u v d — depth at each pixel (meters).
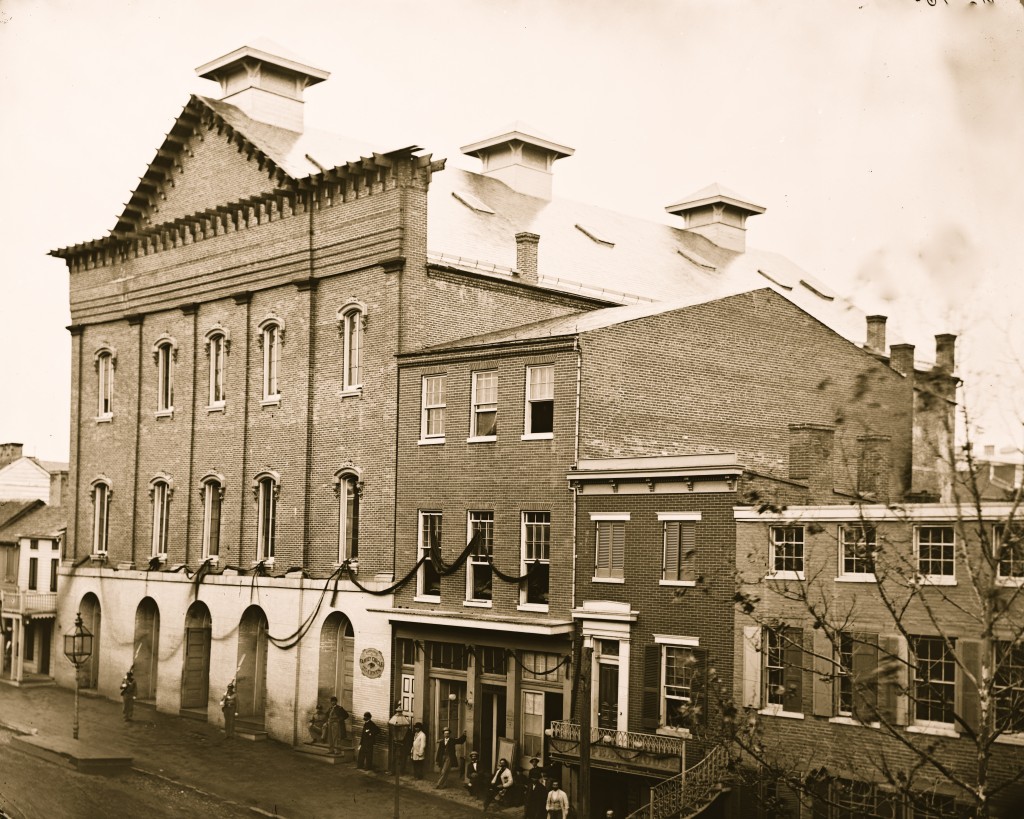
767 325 42.66
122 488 54.28
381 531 40.97
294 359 45.34
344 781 37.81
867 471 34.62
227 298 48.81
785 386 43.06
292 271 45.50
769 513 30.25
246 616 46.59
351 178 43.22
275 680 44.31
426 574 39.47
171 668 49.75
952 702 26.62
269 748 42.88
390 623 39.97
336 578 42.22
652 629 32.62
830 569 28.70
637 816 30.41
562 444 35.81
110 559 54.59
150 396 53.03
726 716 24.80
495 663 37.12
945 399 20.39
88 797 35.59
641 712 32.44
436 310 42.12
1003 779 25.50
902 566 27.25
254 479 46.81
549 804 31.64
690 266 57.75
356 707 41.06
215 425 49.00
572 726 33.53
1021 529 21.20
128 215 54.09
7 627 61.44
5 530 63.34
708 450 39.88
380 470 41.25
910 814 26.41
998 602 21.95
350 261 43.09
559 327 39.38
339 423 43.25
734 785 29.38
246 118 50.50
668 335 38.94
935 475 46.25
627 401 37.31
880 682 25.91
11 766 39.47
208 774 38.78
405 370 40.81
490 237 47.84
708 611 31.39
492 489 37.59
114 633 53.53
